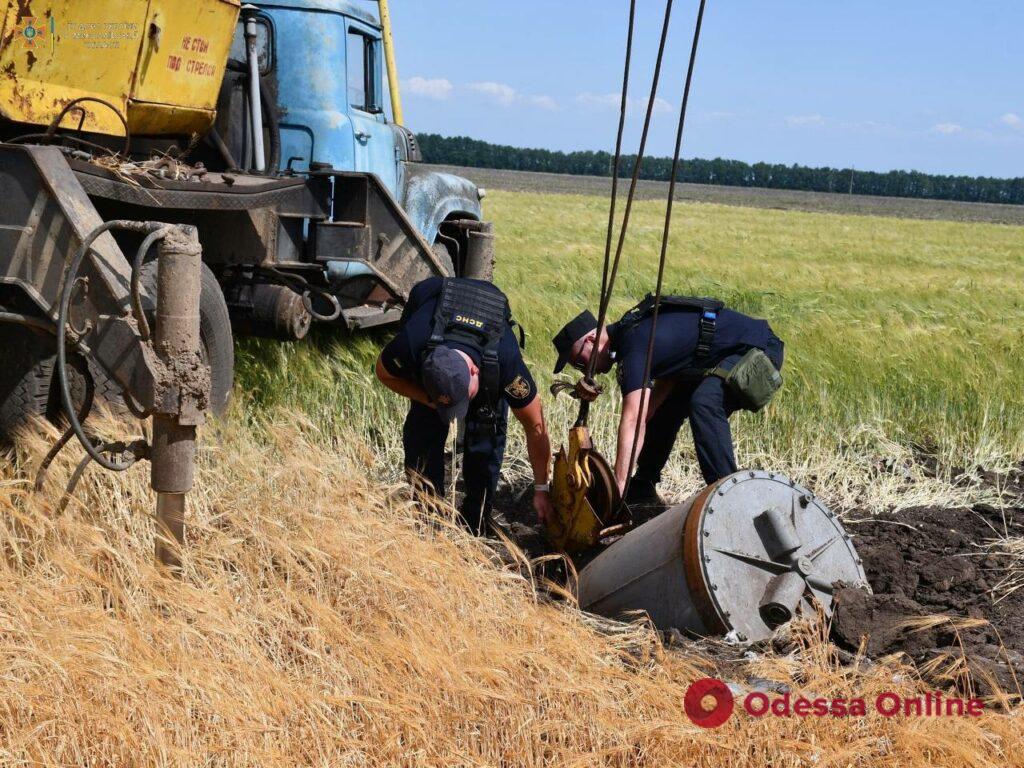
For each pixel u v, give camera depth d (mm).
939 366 7418
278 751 2238
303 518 3252
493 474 3949
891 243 35625
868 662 3010
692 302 4051
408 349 3676
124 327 3031
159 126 4840
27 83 3988
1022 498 5215
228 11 5062
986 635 3393
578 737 2463
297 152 6480
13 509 2996
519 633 2834
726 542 3182
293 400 5492
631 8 3191
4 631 2471
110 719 2223
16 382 3717
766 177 155750
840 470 5410
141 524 3297
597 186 103250
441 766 2316
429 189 7719
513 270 13609
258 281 5578
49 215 3328
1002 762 2432
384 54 7590
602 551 3738
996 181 153250
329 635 2668
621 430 3844
